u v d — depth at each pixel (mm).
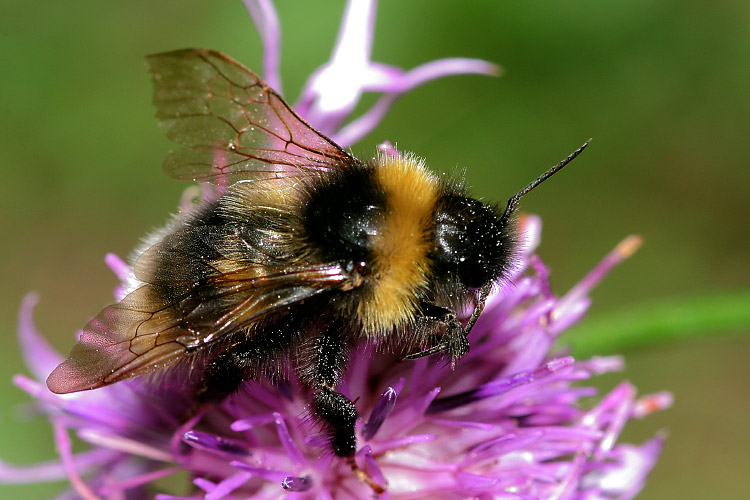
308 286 114
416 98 176
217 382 117
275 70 131
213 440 118
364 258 114
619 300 186
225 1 178
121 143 178
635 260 187
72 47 177
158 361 113
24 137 177
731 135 184
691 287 187
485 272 114
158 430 122
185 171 119
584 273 185
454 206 115
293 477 116
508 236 116
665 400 126
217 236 115
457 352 115
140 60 177
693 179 188
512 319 123
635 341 135
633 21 176
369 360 119
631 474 124
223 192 117
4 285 178
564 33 176
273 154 118
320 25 170
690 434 184
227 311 114
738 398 185
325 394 116
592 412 123
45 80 176
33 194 179
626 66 178
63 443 121
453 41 175
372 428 117
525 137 178
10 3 176
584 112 179
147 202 180
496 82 177
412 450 120
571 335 135
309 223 115
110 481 122
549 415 121
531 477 119
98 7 178
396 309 115
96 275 181
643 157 185
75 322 179
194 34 177
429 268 114
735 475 182
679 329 135
